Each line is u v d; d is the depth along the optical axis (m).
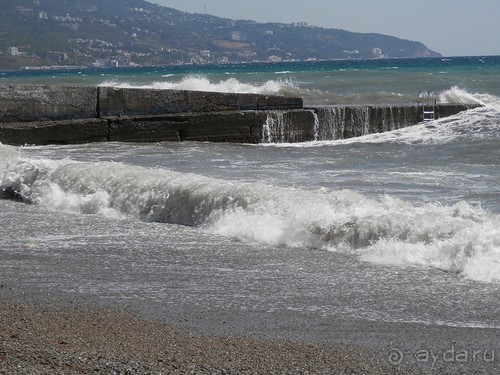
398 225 9.24
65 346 6.29
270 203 10.69
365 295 7.76
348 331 6.80
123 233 10.76
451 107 25.84
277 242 9.89
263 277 8.48
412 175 15.00
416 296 7.66
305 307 7.47
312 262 8.98
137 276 8.62
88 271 8.85
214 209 11.10
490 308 7.25
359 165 16.88
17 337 6.51
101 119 22.94
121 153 19.92
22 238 10.55
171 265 9.04
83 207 12.63
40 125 22.22
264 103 24.86
